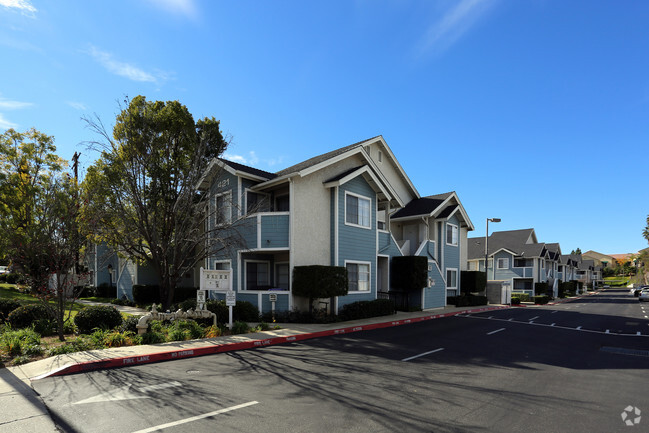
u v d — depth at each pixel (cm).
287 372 794
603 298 4803
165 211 1709
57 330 1191
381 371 809
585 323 1812
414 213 2433
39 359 864
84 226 1301
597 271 9881
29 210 1564
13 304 1381
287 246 1630
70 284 1210
